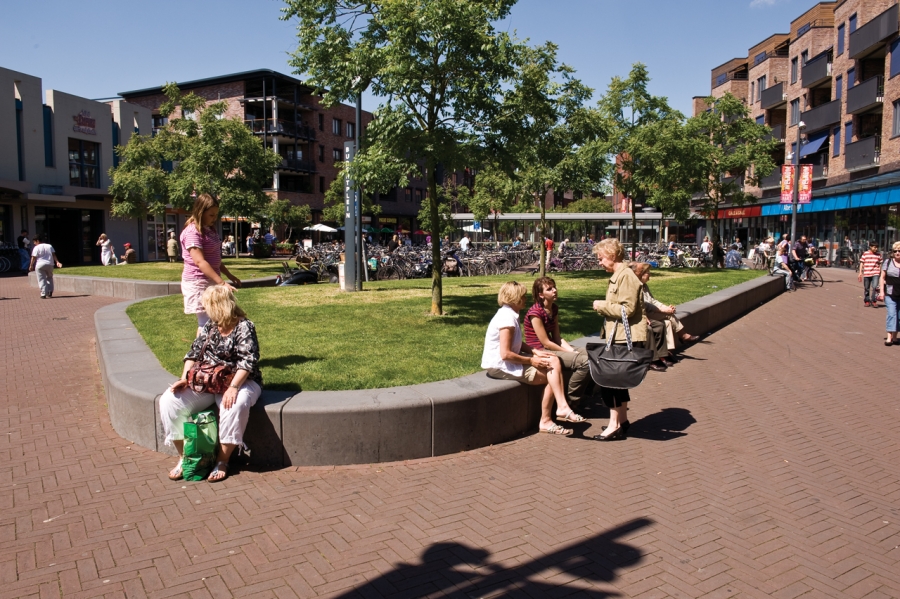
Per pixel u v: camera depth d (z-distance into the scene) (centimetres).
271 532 379
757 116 4656
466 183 5422
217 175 2602
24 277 2486
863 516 415
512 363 572
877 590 328
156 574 333
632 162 2250
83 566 340
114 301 1622
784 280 2072
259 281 1833
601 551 364
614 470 489
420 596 317
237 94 4981
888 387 776
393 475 469
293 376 587
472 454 518
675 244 3212
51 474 465
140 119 3675
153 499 423
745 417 642
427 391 524
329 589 322
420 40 843
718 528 395
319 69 952
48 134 3080
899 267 1051
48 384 740
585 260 2764
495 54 887
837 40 3456
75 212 3266
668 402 697
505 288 573
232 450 463
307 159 5250
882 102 2988
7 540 368
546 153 1548
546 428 575
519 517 404
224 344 470
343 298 1239
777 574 342
